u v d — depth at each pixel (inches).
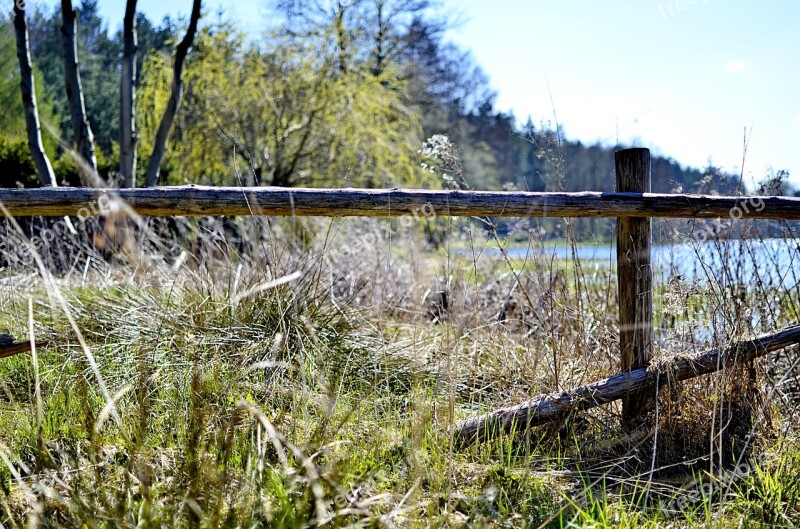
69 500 84.9
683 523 103.1
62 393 129.8
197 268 179.3
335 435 106.0
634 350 135.4
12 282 185.2
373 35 688.4
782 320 151.7
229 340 146.4
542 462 121.6
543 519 100.9
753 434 124.6
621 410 139.0
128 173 344.2
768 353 138.2
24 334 155.8
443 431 121.3
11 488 98.9
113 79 878.4
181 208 123.6
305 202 126.0
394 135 560.7
